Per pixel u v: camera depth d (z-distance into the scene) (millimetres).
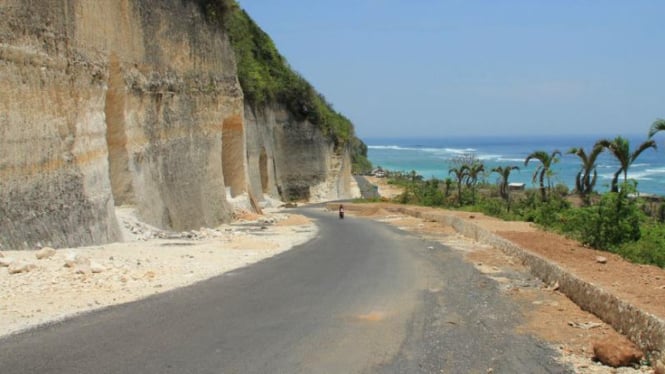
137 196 24078
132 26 24906
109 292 11234
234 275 14188
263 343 8328
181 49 31047
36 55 15867
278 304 10906
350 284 13242
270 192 67438
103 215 19250
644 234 17688
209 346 8078
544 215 26375
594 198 37938
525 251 16609
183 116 30453
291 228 32156
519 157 183750
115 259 14992
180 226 28375
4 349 7594
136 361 7312
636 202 18266
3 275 11758
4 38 14508
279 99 73438
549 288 12938
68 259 13195
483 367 7625
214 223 33250
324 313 10289
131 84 24281
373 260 17656
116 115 23453
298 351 8031
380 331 9195
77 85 18219
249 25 74438
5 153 14250
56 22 17203
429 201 54062
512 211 38969
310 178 76125
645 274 12438
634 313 8594
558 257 15266
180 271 14375
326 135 80000
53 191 16219
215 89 35688
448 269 15906
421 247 21688
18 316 9133
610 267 13469
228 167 41844
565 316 10367
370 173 117688
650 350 7816
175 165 29000
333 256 18641
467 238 25672
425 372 7395
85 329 8617
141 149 25188
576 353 8258
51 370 6883
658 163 145625
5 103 14367
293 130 74688
